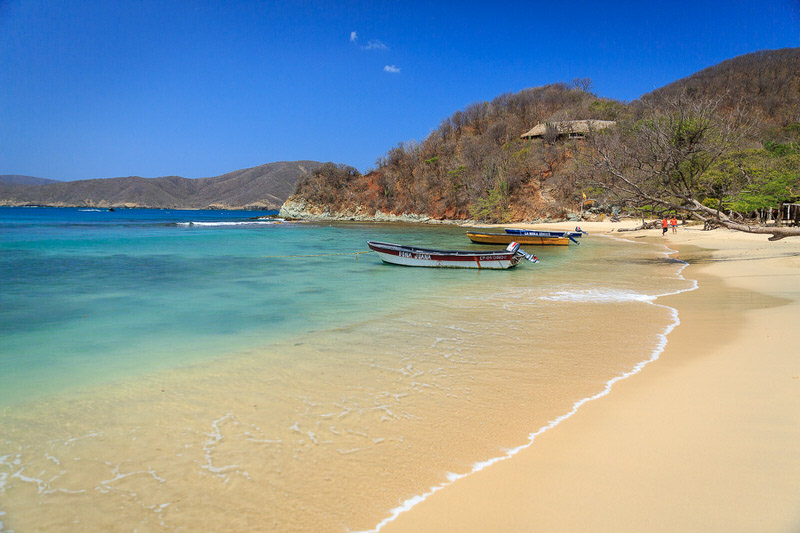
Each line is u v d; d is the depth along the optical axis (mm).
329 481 3945
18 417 5328
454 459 4266
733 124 22469
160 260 24203
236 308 12102
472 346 8164
